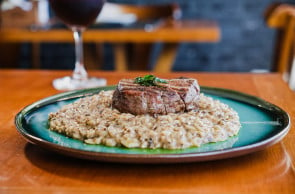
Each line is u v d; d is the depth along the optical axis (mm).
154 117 485
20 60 2455
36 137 447
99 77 841
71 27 812
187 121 462
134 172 421
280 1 2326
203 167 430
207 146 438
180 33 1397
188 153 402
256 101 586
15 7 1626
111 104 534
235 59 2426
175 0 2371
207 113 497
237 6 2355
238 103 593
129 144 431
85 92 638
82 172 424
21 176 420
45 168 434
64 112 520
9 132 538
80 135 458
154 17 1855
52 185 403
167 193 385
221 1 2357
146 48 1691
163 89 508
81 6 768
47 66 2467
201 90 651
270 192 386
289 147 479
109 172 422
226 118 497
